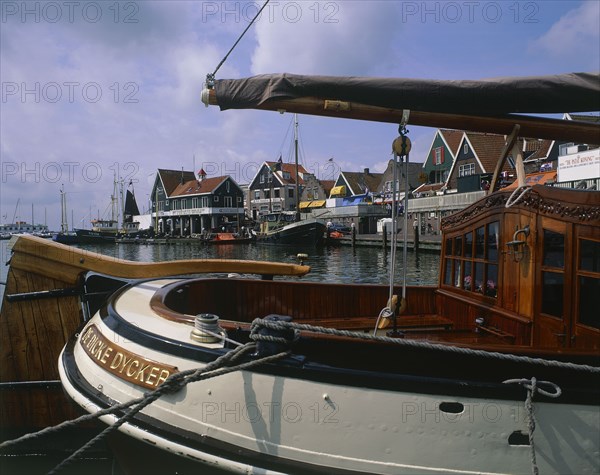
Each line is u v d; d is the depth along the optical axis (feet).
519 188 12.32
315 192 222.69
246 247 158.20
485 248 15.07
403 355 9.28
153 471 10.31
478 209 15.42
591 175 84.23
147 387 9.98
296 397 9.25
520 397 8.97
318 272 84.12
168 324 11.02
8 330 14.99
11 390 15.05
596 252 10.24
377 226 163.63
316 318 18.48
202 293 16.81
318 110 10.39
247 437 9.37
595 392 9.02
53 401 15.16
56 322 15.15
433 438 9.00
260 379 9.40
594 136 11.84
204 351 9.81
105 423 10.29
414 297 18.90
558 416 9.05
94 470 15.03
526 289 12.64
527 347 9.41
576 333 10.74
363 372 9.16
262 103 10.25
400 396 9.05
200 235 193.36
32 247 15.01
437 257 104.12
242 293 17.69
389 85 9.85
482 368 9.20
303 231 144.36
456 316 17.17
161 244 199.62
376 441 9.06
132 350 10.61
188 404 9.68
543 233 11.85
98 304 16.24
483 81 9.77
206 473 9.55
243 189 241.76
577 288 10.71
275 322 9.44
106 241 211.61
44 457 15.15
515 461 9.00
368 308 18.98
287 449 9.23
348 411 9.11
